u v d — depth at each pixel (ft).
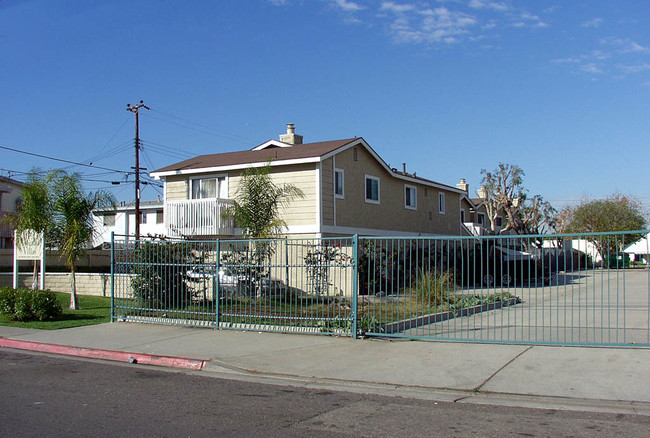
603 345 33.17
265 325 43.29
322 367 32.32
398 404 25.32
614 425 21.68
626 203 167.22
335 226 80.02
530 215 148.05
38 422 22.30
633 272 82.02
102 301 66.59
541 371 29.22
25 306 50.93
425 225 108.17
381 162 92.12
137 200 120.67
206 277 47.47
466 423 22.26
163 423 22.30
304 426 21.98
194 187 86.99
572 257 37.24
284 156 79.66
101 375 32.14
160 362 35.63
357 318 39.81
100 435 20.71
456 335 39.40
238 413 23.89
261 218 69.46
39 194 61.21
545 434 20.77
